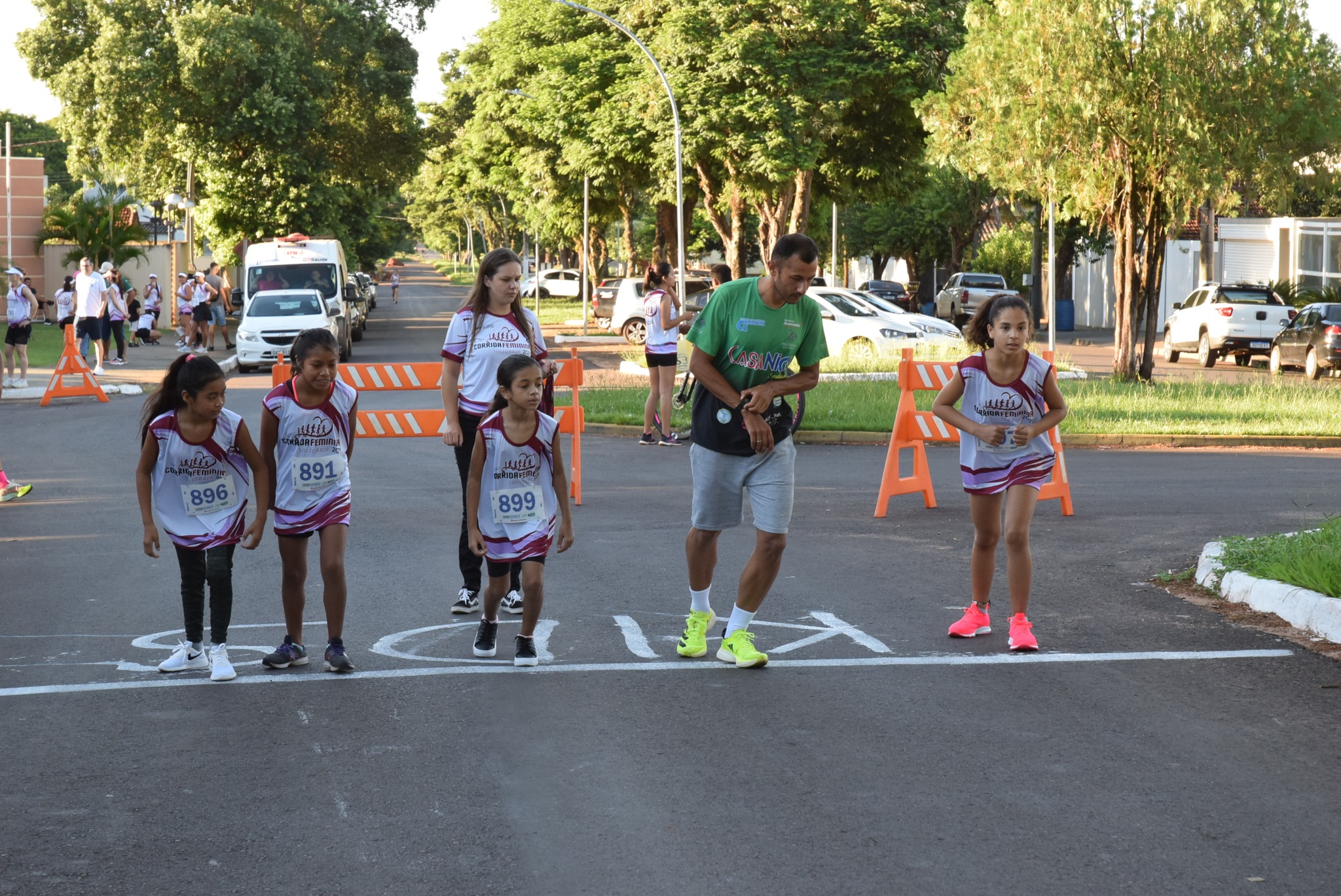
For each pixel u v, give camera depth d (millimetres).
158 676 6516
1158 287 24516
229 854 4383
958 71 25344
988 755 5312
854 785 4969
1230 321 32688
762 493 6539
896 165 38656
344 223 60375
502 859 4332
